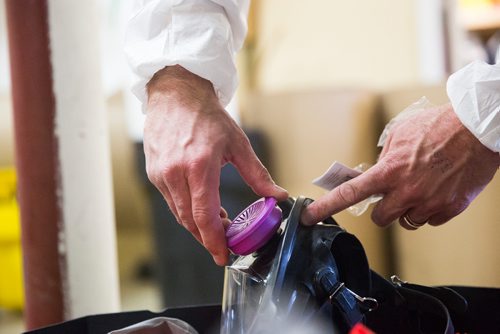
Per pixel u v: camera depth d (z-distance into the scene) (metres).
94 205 0.94
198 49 0.68
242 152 0.66
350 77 2.27
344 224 1.42
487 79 0.62
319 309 0.55
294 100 1.61
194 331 0.67
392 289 0.64
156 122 0.67
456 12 2.08
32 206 0.91
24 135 0.90
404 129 0.65
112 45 2.64
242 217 0.61
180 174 0.62
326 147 1.59
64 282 0.92
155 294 2.46
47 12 0.89
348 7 2.26
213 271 1.81
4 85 2.50
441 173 0.63
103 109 0.96
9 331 1.98
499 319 0.69
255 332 0.54
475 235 1.10
